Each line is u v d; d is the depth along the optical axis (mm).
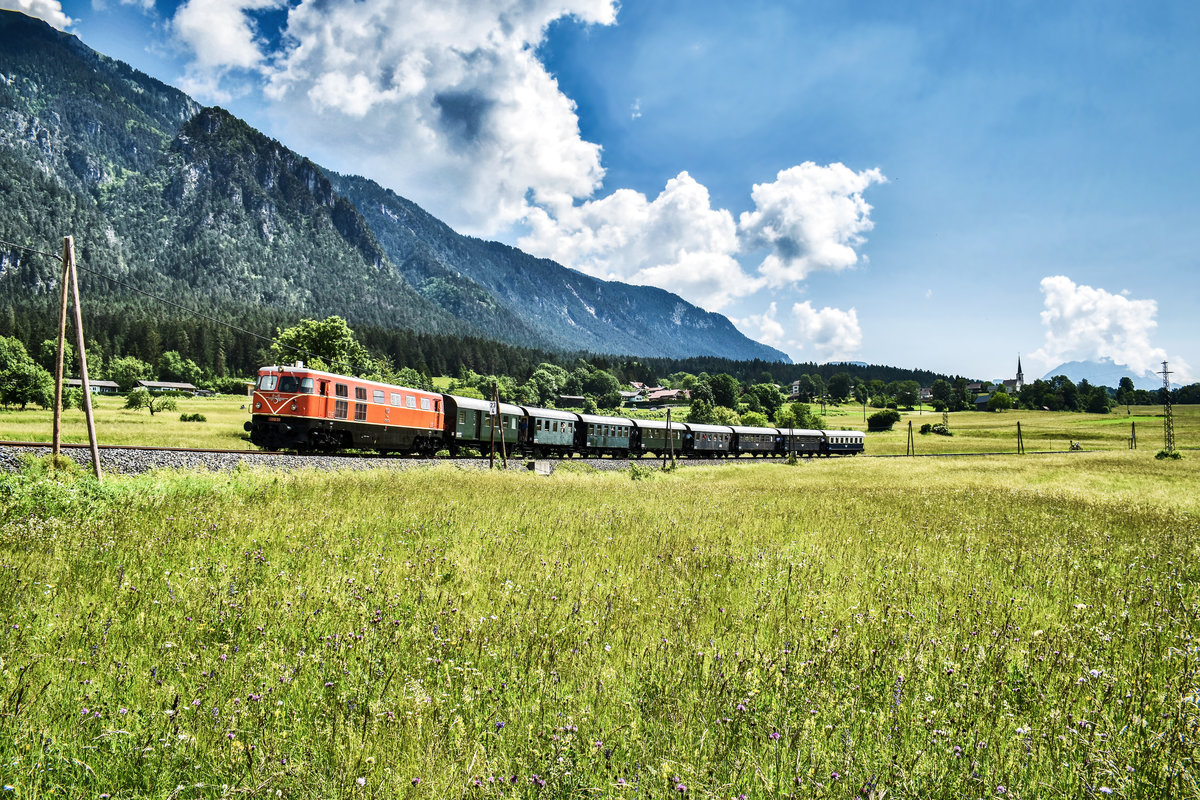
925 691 4629
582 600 6770
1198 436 115812
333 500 14344
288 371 28031
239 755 3396
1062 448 97562
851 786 3270
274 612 5910
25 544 8297
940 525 14164
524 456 43875
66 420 54375
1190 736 3766
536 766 3357
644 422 56469
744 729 3889
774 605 6914
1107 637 5852
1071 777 3473
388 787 3195
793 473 42281
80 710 3807
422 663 4824
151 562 7730
